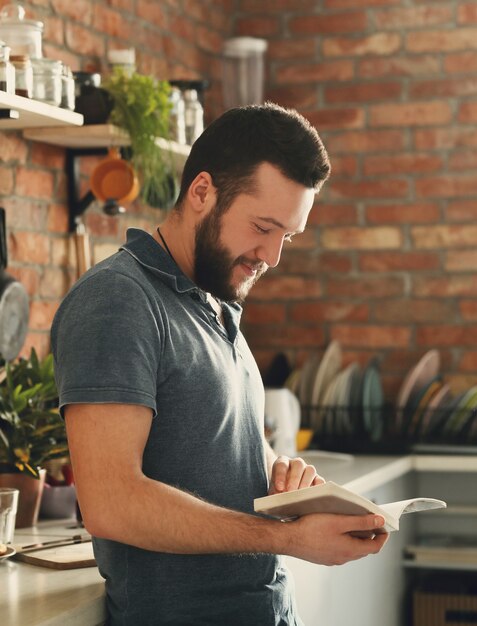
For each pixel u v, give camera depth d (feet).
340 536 4.78
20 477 7.06
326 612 8.30
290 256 12.65
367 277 12.41
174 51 11.39
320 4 12.56
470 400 11.26
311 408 11.71
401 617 11.09
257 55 11.73
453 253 12.16
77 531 6.97
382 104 12.37
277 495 4.72
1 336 7.97
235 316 5.65
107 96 8.47
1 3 8.22
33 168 8.75
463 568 10.98
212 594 5.13
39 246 8.85
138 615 5.07
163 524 4.58
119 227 10.22
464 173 12.13
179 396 4.99
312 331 12.57
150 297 4.96
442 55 12.18
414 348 12.26
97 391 4.63
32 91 7.62
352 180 12.46
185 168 5.40
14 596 5.26
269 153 5.08
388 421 11.97
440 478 11.64
